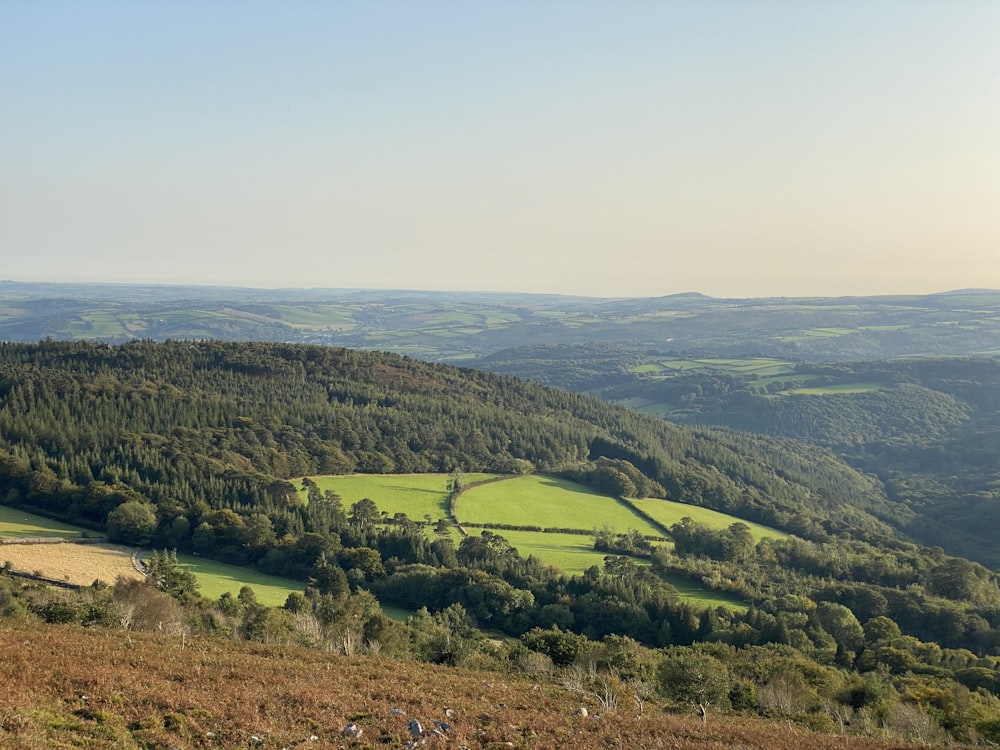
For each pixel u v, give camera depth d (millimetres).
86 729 23734
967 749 38469
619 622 86250
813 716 44062
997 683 64688
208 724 26109
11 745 21047
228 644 41031
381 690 33344
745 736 33750
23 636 33969
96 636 37656
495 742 28141
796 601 90562
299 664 36812
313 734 26719
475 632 80938
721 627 82438
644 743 30516
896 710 47094
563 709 35062
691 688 45562
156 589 61500
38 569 78688
